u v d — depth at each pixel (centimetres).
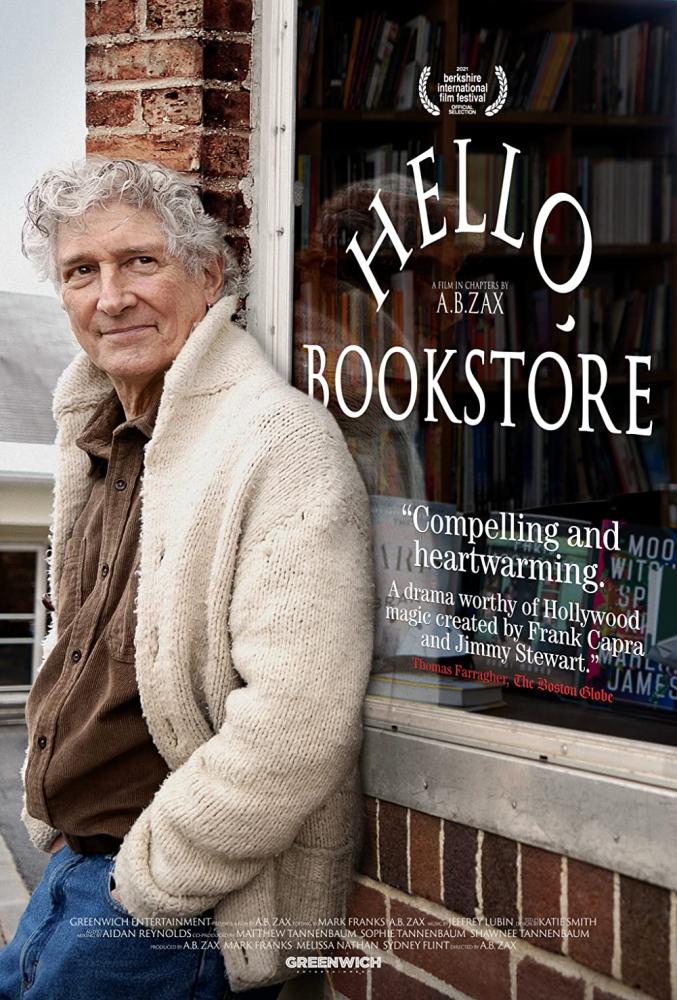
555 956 169
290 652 163
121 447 189
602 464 168
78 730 181
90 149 229
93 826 181
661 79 160
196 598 173
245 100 219
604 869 162
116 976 177
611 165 166
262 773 162
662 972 154
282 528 167
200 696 177
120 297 184
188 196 191
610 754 162
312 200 208
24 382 648
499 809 175
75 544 199
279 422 172
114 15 224
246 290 218
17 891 377
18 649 802
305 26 207
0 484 751
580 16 168
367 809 197
